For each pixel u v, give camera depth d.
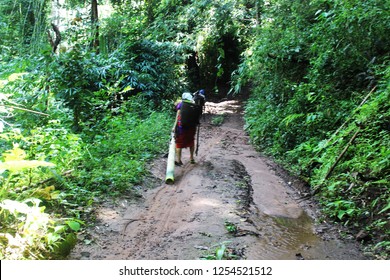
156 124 10.04
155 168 7.00
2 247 3.37
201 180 6.37
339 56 7.88
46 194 4.34
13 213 3.76
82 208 4.64
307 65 9.91
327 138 7.39
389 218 4.48
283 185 6.58
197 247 3.95
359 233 4.42
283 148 8.67
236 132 11.98
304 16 10.08
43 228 3.74
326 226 4.82
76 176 5.46
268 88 11.28
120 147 7.35
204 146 9.66
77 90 7.37
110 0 16.58
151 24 15.73
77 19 13.49
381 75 7.10
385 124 6.17
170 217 4.80
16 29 14.70
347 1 7.38
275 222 4.88
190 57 19.48
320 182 5.92
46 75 7.72
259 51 10.82
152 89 13.42
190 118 7.31
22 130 6.43
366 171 5.61
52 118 7.06
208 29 14.70
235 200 5.48
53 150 5.74
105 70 10.58
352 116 6.69
